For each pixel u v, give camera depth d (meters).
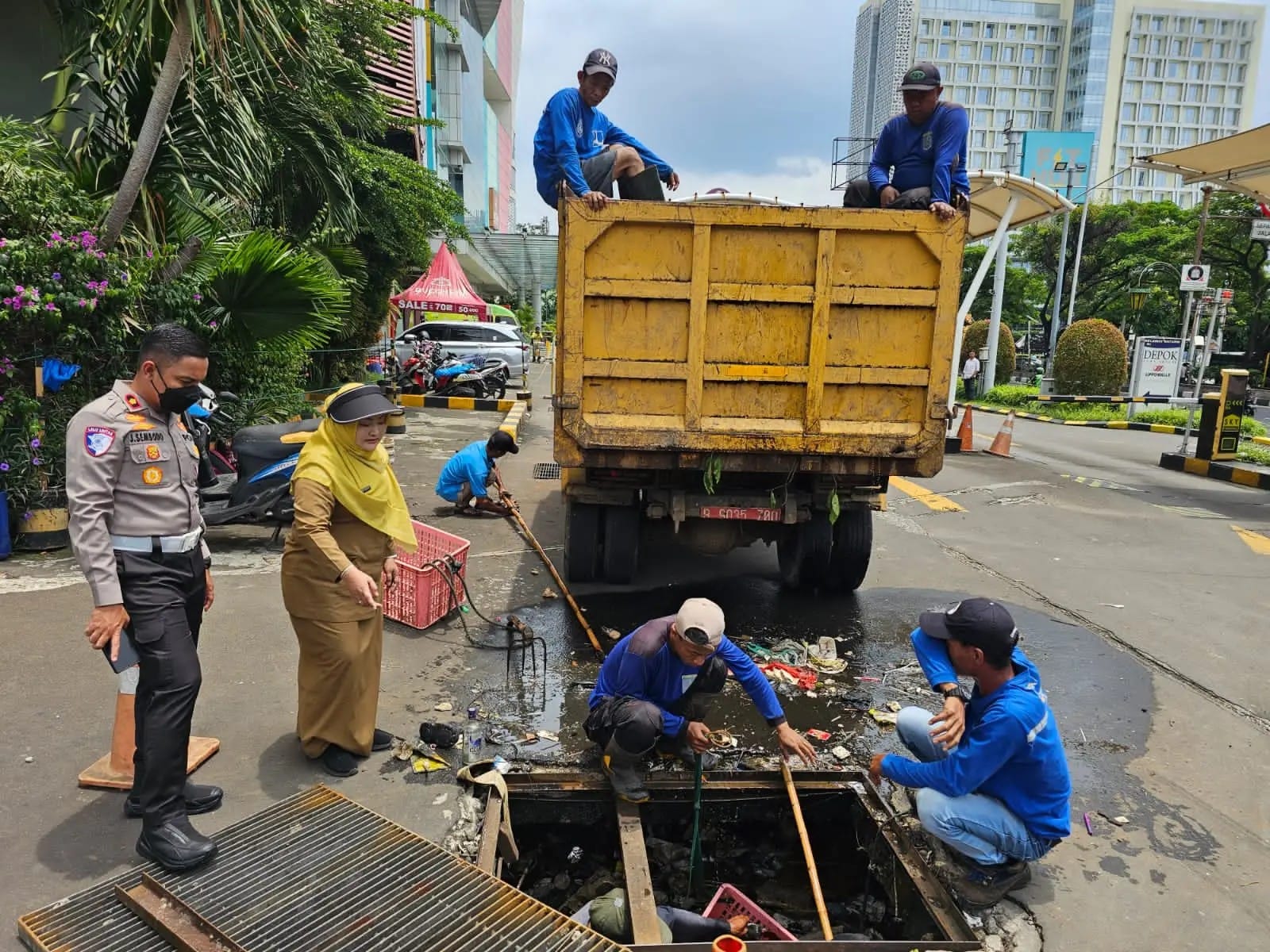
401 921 2.53
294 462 6.25
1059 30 115.62
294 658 4.42
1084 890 2.96
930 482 10.36
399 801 3.22
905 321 4.65
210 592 3.02
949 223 4.50
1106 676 4.79
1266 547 7.83
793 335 4.64
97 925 2.48
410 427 13.46
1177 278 36.94
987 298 42.59
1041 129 118.62
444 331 21.39
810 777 3.51
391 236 13.69
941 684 2.79
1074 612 5.85
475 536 7.09
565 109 5.29
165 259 6.62
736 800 3.45
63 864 2.76
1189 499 10.09
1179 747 4.00
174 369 2.68
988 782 2.82
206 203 7.77
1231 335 45.12
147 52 6.46
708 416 4.71
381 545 3.40
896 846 3.09
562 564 6.39
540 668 4.51
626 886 2.83
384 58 16.19
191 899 2.57
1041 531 8.21
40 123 6.68
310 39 8.19
